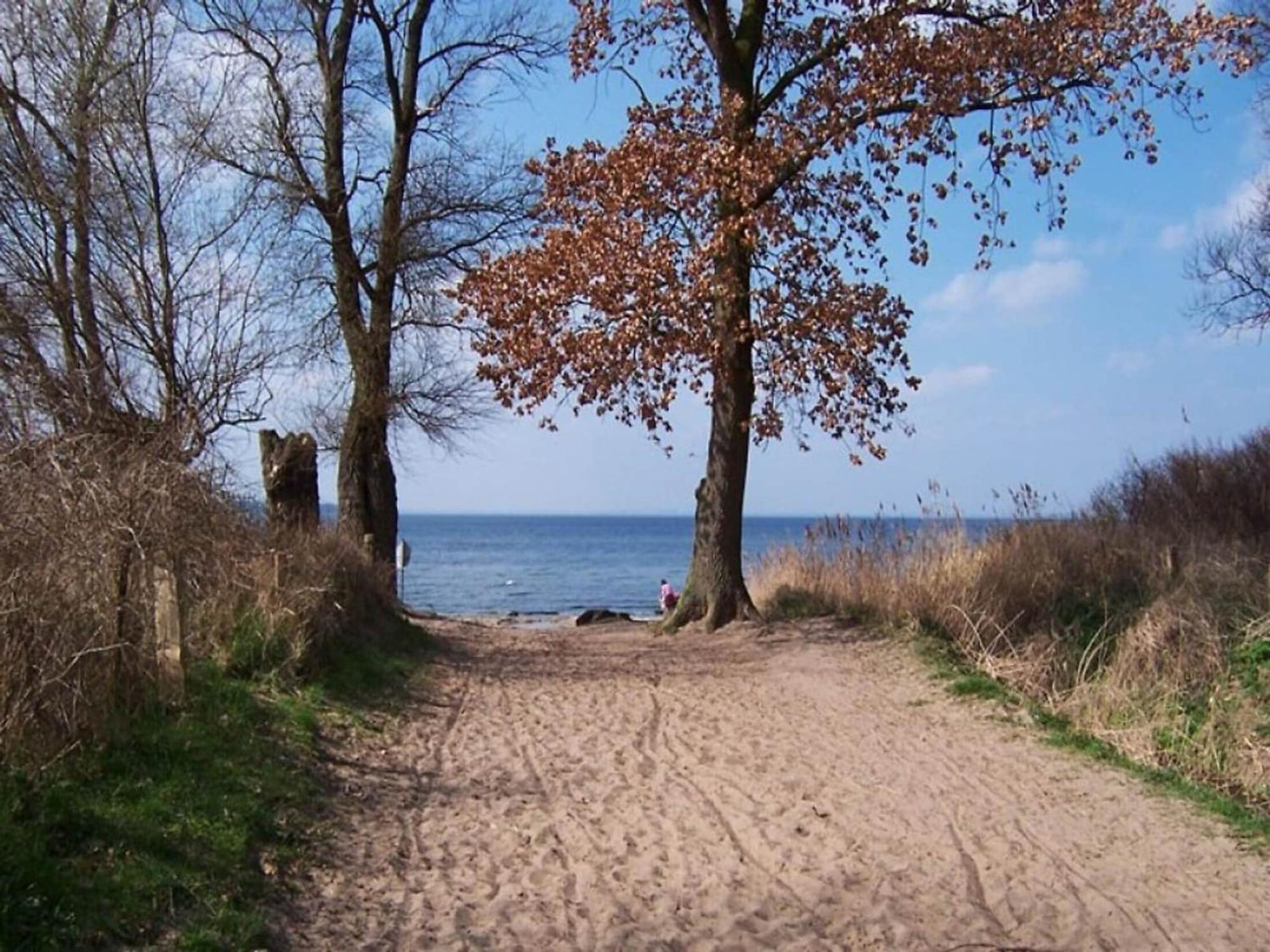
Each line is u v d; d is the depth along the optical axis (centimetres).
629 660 1497
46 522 654
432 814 798
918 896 666
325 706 1012
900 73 1465
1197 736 958
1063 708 1080
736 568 1708
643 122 1636
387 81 2080
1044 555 1447
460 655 1555
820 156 1515
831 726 1078
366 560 1517
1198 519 1691
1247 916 639
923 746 997
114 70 1492
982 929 620
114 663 709
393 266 2070
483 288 1658
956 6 1524
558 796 853
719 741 1030
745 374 1689
